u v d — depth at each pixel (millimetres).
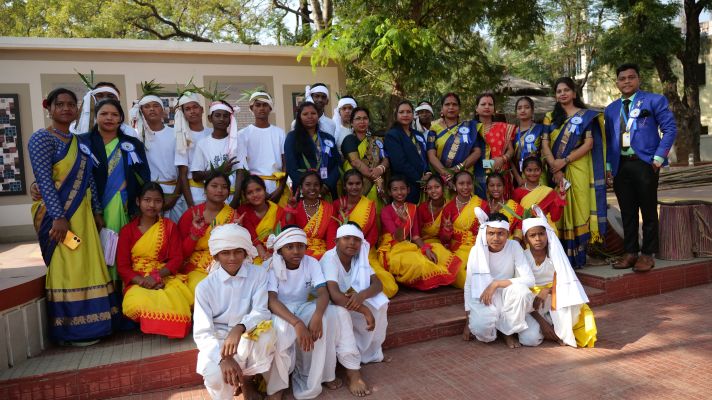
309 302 3459
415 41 7746
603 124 5098
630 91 4922
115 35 15828
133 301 3527
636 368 3387
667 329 4039
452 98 5512
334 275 3516
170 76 8258
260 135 4934
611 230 5605
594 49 19844
